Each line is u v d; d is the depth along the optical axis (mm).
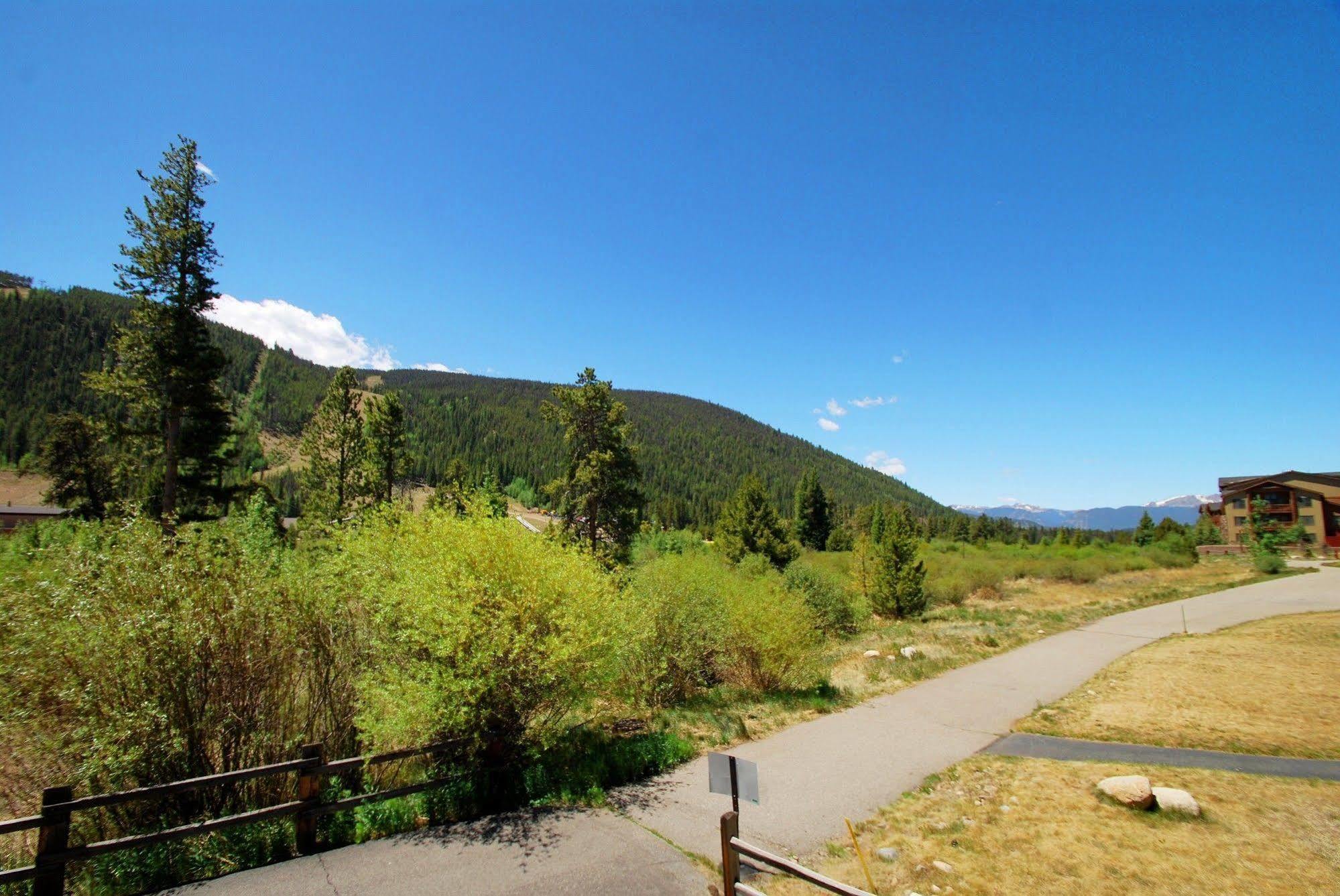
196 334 25109
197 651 6398
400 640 7695
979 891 5613
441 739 7617
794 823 7098
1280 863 5770
